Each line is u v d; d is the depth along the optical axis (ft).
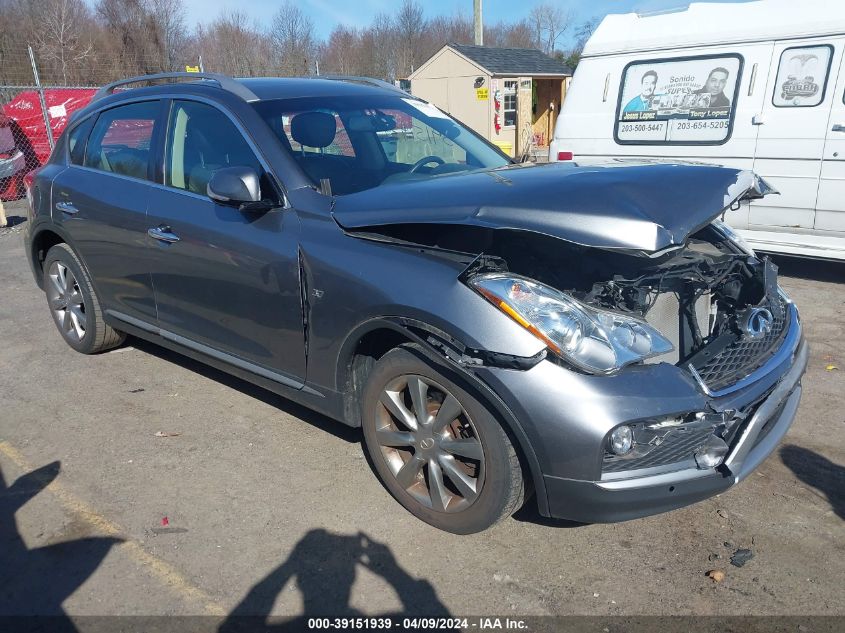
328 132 12.19
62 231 15.40
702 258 10.43
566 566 9.13
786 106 21.58
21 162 43.19
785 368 9.66
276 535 9.90
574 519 8.52
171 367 16.01
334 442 12.42
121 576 9.16
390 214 9.62
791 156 21.67
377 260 9.59
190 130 12.78
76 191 14.89
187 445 12.44
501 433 8.63
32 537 9.99
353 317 9.74
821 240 21.71
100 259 14.66
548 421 8.09
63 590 8.93
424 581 8.94
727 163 23.08
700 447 8.55
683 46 23.45
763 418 8.96
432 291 8.88
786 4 21.36
